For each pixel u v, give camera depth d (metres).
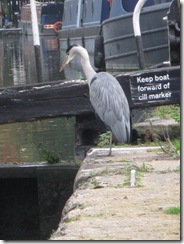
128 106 12.16
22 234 13.37
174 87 13.14
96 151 11.90
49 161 13.41
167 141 12.21
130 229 7.62
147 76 13.12
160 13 23.97
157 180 9.59
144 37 24.36
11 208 13.44
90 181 9.86
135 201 8.62
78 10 38.28
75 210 8.50
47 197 13.13
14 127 18.38
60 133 17.30
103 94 11.99
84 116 13.46
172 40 15.16
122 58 26.47
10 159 14.85
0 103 13.38
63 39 42.56
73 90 13.24
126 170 10.16
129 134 12.05
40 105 13.33
